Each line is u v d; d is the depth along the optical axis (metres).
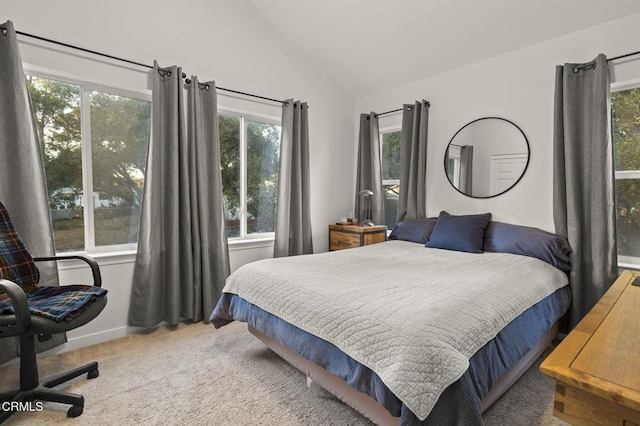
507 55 2.88
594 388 0.75
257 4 3.17
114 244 2.59
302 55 3.67
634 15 2.24
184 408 1.63
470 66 3.12
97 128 2.48
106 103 2.51
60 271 2.29
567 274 2.39
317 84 3.84
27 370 1.62
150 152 2.53
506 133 2.90
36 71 2.18
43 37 2.13
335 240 3.86
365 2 2.77
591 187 2.34
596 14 2.32
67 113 2.35
